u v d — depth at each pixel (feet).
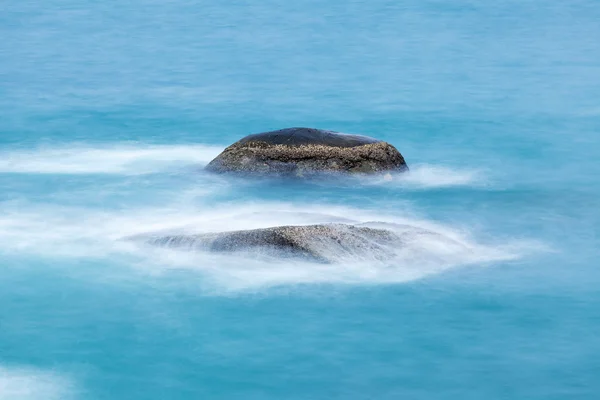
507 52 353.51
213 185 191.72
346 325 134.41
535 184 201.57
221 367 124.98
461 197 189.78
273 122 264.11
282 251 146.20
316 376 122.72
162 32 393.29
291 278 143.64
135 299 141.38
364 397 117.91
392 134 250.16
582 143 237.86
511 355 127.44
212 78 319.88
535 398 117.70
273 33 390.21
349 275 143.84
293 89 303.89
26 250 158.51
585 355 127.24
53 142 238.07
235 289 142.20
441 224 173.06
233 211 177.06
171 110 276.41
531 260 155.22
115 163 214.90
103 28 400.26
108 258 153.69
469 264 151.74
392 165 196.24
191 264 148.97
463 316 136.87
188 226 159.94
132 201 184.24
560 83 306.14
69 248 158.92
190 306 139.03
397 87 305.53
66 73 325.21
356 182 190.29
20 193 191.01
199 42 374.84
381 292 140.87
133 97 292.81
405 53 354.54
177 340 131.44
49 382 121.39
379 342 130.41
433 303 139.54
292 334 132.26
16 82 311.68
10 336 132.46
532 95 291.38
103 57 350.43
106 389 119.96
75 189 193.06
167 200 184.34
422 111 274.77
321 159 192.34
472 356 127.24
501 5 446.19
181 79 317.63
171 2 458.50
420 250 150.41
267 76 322.14
